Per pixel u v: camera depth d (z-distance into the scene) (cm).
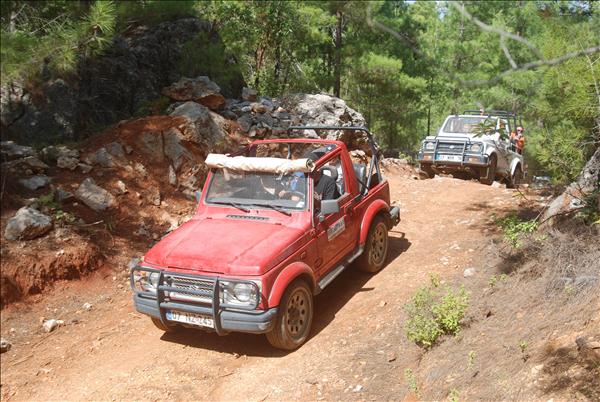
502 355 478
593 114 633
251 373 558
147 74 1327
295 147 998
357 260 744
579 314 482
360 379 523
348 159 723
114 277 785
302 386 524
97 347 641
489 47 2406
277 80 2061
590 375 405
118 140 997
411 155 2505
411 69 2750
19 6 875
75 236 801
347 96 2617
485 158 1371
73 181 904
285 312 561
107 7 771
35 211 790
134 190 938
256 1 1917
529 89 1433
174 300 571
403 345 557
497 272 652
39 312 707
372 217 735
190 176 1007
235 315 539
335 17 2134
